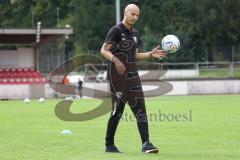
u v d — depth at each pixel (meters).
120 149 34.84
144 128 32.03
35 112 73.88
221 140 39.31
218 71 141.50
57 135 43.94
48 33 126.31
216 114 65.25
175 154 32.06
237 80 130.00
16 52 130.38
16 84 121.88
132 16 31.36
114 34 31.41
